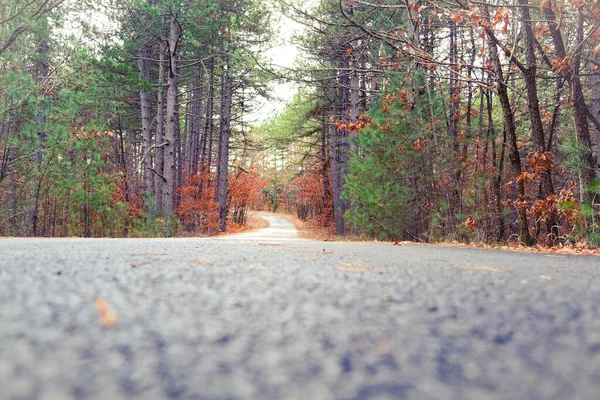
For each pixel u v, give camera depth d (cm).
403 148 1251
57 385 68
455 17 884
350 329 114
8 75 1403
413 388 71
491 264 323
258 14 1712
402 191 1284
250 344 97
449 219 1188
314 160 3912
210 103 3281
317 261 312
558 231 966
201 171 3238
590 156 834
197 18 1842
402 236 1316
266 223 6034
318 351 93
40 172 1562
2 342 93
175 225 2053
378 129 1267
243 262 294
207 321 119
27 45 1578
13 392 65
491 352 93
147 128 2402
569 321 124
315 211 5006
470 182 1235
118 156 3011
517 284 199
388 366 83
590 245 730
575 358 89
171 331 107
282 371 79
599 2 904
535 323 121
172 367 80
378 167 1290
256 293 168
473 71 1342
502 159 1414
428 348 96
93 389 67
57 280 188
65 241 693
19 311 125
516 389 70
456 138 1341
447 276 227
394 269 260
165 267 251
